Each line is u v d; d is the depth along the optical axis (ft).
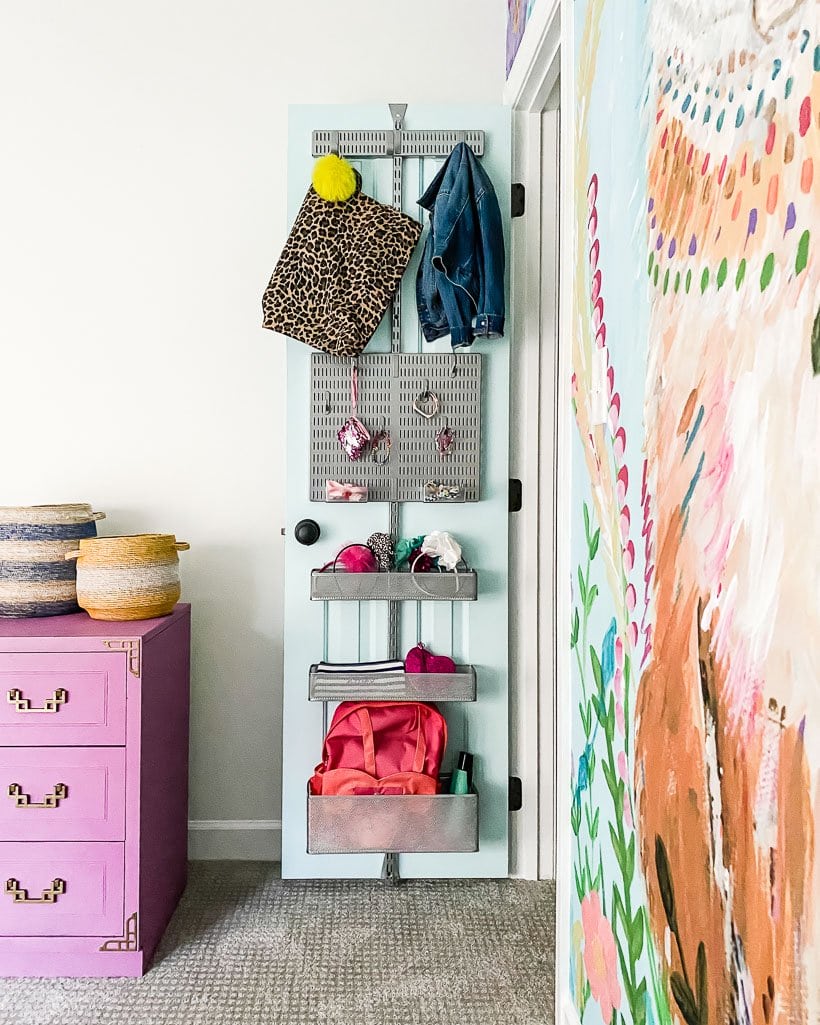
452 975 6.36
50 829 6.27
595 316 4.65
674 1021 3.41
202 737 8.25
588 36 4.78
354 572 7.27
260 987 6.20
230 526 8.25
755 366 2.65
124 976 6.33
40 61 8.11
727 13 2.84
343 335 7.14
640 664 3.87
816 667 2.27
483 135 7.52
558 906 5.60
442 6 8.20
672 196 3.41
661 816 3.57
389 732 7.44
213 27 8.17
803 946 2.33
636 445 3.91
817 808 2.26
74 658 6.28
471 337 7.14
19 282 8.13
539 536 7.90
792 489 2.42
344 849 7.16
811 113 2.29
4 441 8.16
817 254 2.28
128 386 8.20
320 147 7.51
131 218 8.17
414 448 7.54
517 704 7.93
